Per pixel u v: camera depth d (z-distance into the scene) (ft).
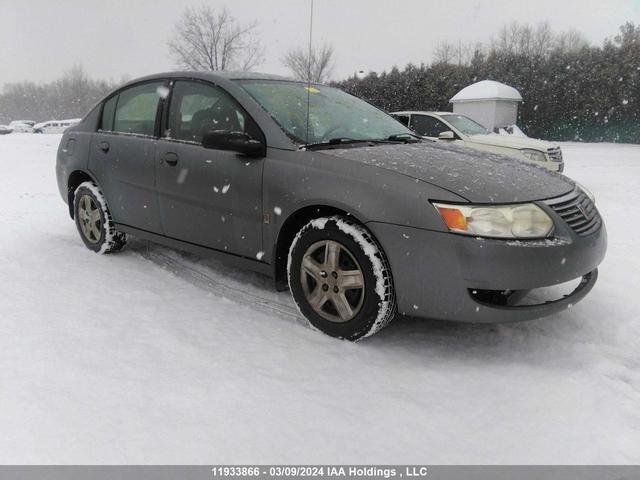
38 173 33.88
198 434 6.64
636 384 8.05
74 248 14.88
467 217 8.20
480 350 9.21
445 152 10.58
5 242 15.37
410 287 8.55
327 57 96.99
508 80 88.12
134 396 7.40
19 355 8.41
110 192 13.55
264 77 12.18
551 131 87.40
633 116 80.38
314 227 9.39
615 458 6.39
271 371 8.25
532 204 8.68
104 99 14.29
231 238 10.89
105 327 9.57
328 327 9.46
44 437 6.45
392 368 8.48
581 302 11.24
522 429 6.95
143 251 14.65
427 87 93.61
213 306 10.84
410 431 6.88
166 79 12.59
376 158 9.49
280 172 9.83
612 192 28.40
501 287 8.23
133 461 6.12
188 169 11.35
